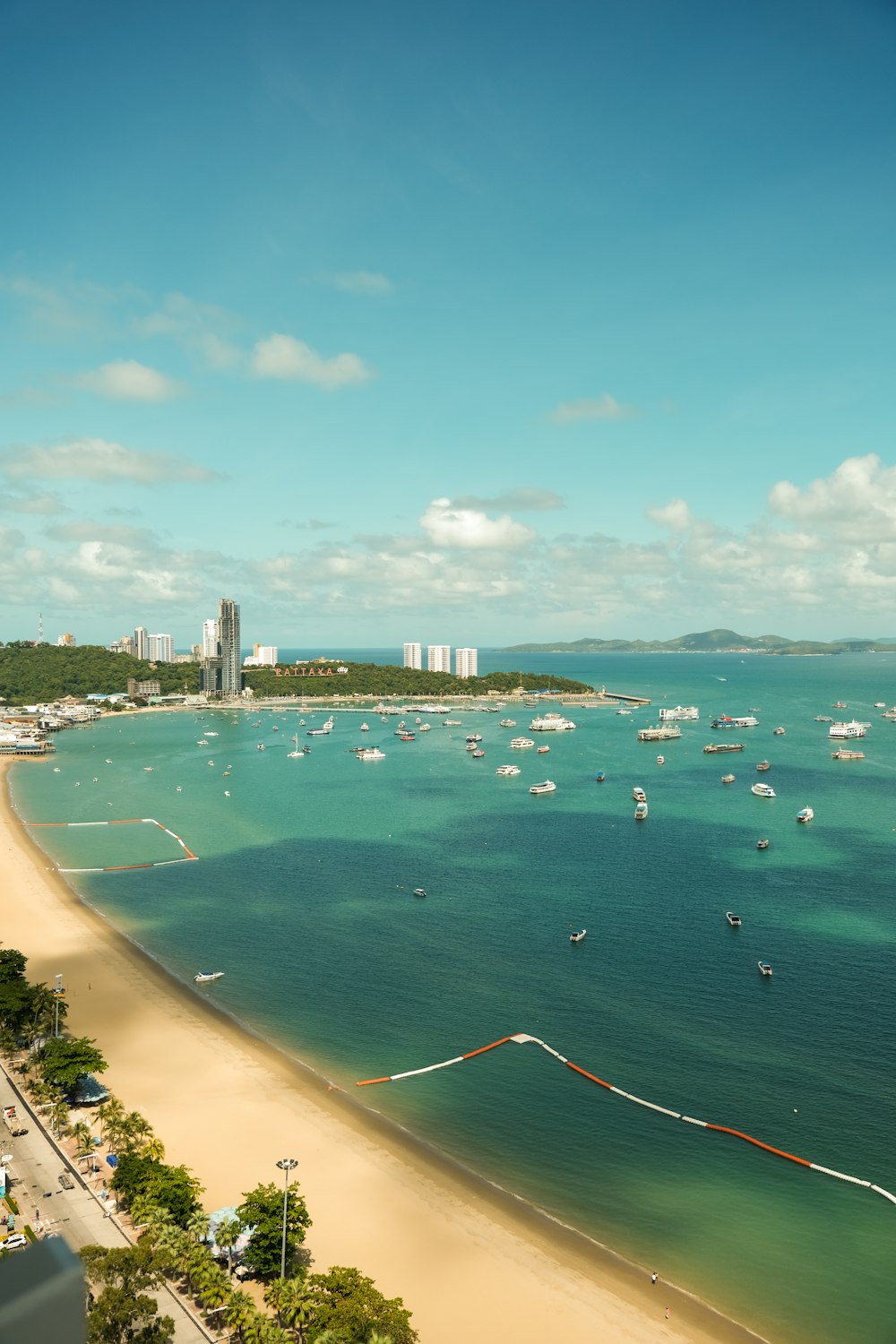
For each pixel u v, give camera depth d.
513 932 178.50
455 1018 141.25
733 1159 105.06
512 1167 104.19
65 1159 102.44
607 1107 116.12
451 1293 84.69
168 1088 120.88
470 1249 90.75
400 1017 141.88
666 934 175.75
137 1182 93.31
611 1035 134.50
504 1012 142.62
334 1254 89.69
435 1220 94.88
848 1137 108.56
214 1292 79.75
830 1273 87.69
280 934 180.12
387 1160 105.19
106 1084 121.62
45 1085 115.12
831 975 154.38
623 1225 94.62
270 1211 89.56
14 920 190.75
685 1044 131.50
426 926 183.12
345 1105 117.31
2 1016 132.50
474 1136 110.38
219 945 174.38
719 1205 97.44
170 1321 76.56
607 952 167.00
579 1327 80.88
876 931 175.88
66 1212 92.62
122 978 158.38
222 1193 98.31
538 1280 86.56
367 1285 80.75
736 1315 82.75
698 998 146.38
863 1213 95.81
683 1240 92.38
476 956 166.12
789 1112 113.88
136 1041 134.38
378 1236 92.38
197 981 156.50
